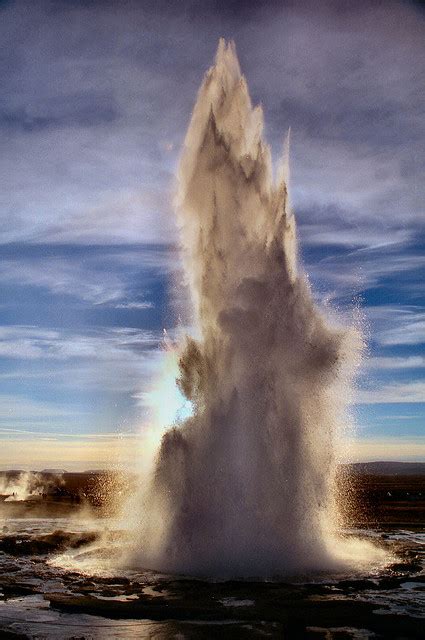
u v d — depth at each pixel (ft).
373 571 65.72
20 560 76.07
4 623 47.67
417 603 52.29
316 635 44.55
